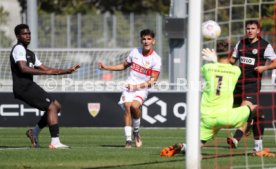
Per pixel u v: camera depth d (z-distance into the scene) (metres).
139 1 120.81
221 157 31.56
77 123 51.00
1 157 30.62
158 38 72.00
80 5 121.25
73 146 37.34
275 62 34.12
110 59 64.31
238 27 74.75
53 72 34.59
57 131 35.53
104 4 121.44
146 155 31.94
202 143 31.42
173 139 42.25
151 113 50.69
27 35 35.16
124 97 36.84
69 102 50.94
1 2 120.06
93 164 28.66
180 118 50.59
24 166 27.75
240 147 36.84
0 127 51.22
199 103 25.50
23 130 48.81
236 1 75.50
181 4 53.50
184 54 54.38
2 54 59.59
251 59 34.59
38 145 36.34
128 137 36.66
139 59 37.34
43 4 120.38
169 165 28.27
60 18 86.31
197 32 25.50
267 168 28.14
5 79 59.50
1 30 97.44
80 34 86.50
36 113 51.28
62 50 61.38
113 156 31.41
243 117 30.98
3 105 51.22
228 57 31.52
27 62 35.09
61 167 27.70
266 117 50.16
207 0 71.88
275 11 39.03
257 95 34.66
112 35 85.94
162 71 72.56
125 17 85.38
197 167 25.47
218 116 30.84
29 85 34.88
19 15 118.00
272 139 43.03
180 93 50.59
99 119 50.94
